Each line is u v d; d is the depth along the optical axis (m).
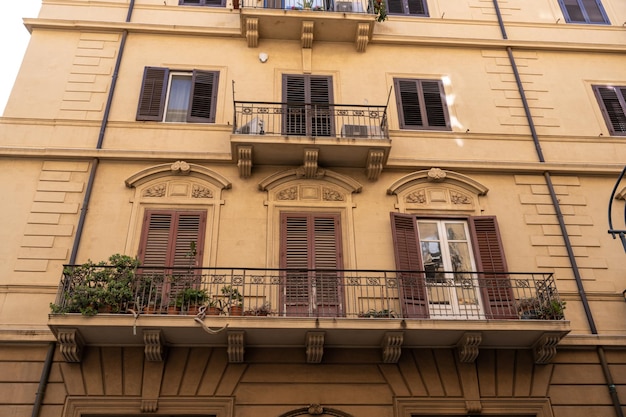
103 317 9.87
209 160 12.82
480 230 12.37
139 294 10.44
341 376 10.59
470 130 14.05
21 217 11.82
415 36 15.25
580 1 16.69
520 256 12.34
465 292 11.79
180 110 13.91
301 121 13.30
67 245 11.62
